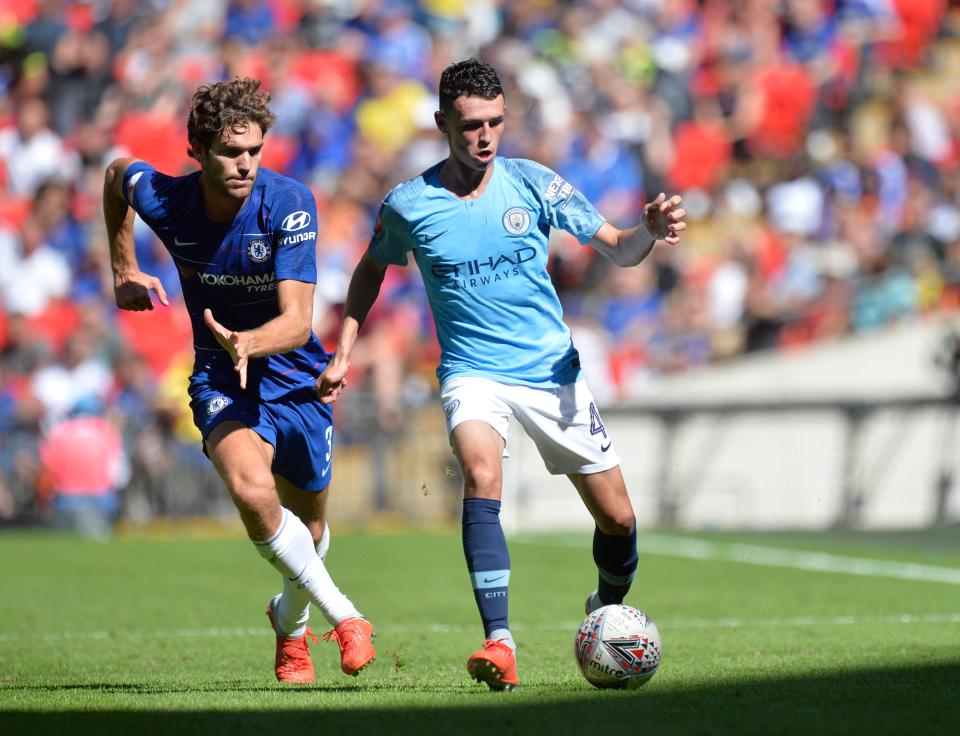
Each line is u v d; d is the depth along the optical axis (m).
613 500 18.59
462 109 17.45
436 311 18.69
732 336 57.19
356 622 17.38
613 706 14.83
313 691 17.02
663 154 63.88
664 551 42.88
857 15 70.94
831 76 68.06
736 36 68.69
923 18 71.50
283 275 17.80
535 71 65.44
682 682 17.09
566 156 62.09
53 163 63.03
